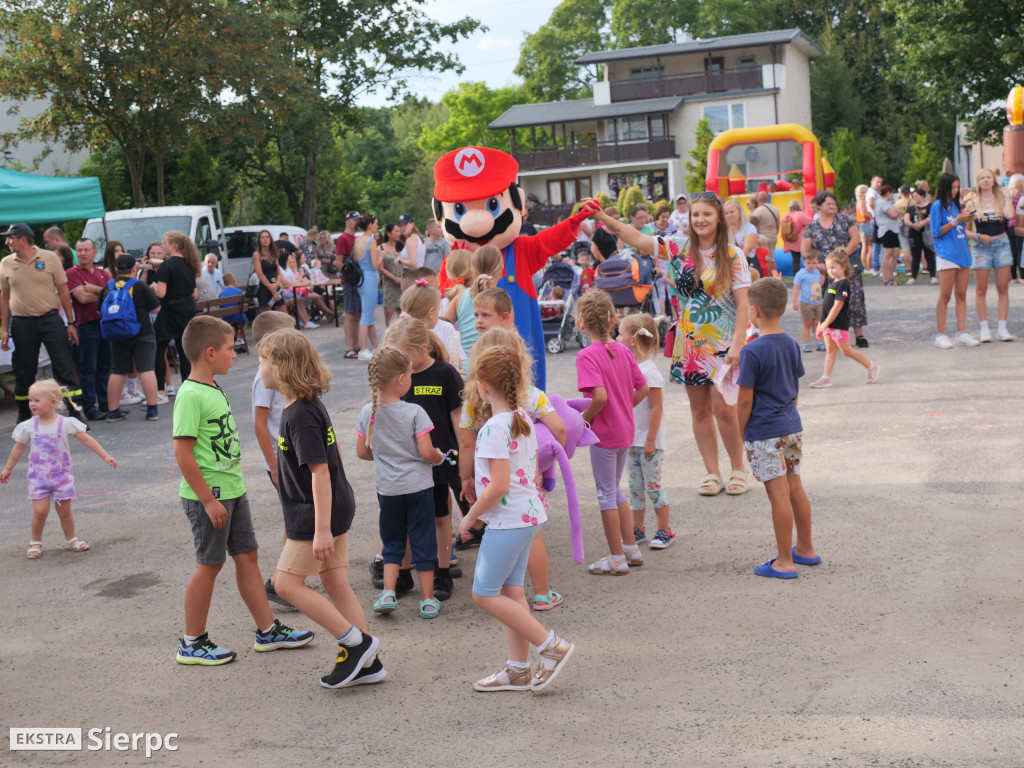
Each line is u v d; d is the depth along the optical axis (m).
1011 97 18.53
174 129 25.41
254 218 40.34
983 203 11.37
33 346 10.56
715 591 5.14
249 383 13.16
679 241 6.72
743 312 6.54
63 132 27.70
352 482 7.84
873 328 13.46
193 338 4.62
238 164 37.22
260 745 3.85
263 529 6.82
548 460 4.59
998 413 8.19
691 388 6.78
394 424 5.11
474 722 3.93
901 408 8.72
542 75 69.12
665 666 4.30
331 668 4.59
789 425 5.20
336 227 45.50
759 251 12.54
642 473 5.93
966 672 3.99
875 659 4.18
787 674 4.12
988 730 3.52
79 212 12.52
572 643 4.64
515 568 4.28
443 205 7.13
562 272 14.04
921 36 30.64
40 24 23.20
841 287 9.83
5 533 7.05
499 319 5.32
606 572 5.55
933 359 10.84
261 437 5.17
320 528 4.26
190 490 4.63
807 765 3.39
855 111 58.69
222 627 5.15
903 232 19.75
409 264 14.16
